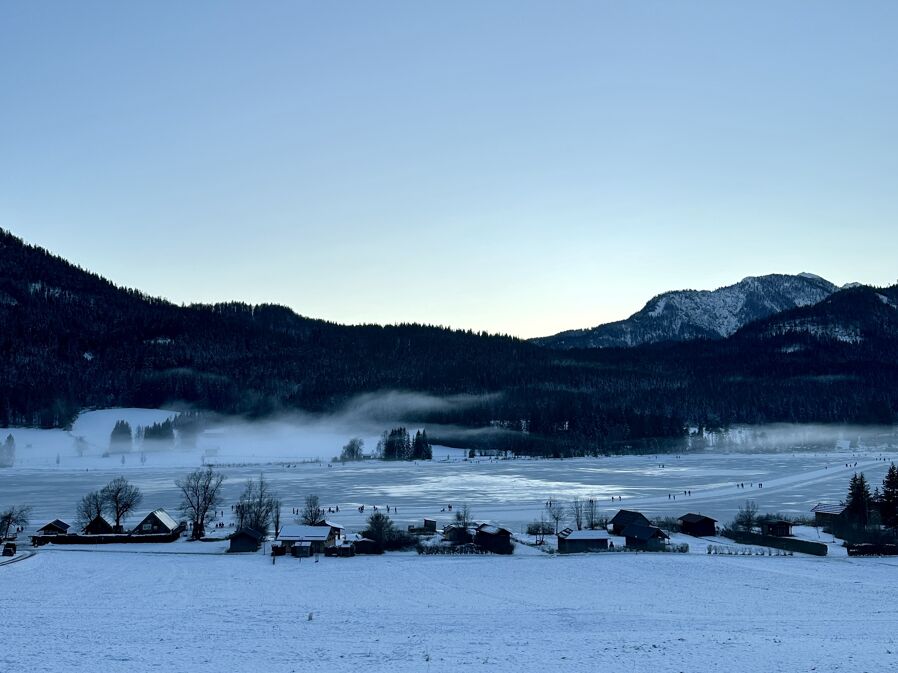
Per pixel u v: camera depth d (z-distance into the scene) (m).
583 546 108.12
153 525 121.69
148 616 63.81
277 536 106.75
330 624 60.66
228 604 69.94
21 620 61.41
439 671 46.06
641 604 70.12
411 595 74.88
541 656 49.22
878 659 47.41
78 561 97.75
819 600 71.69
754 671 45.16
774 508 158.75
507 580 83.12
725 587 78.62
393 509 159.88
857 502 129.62
